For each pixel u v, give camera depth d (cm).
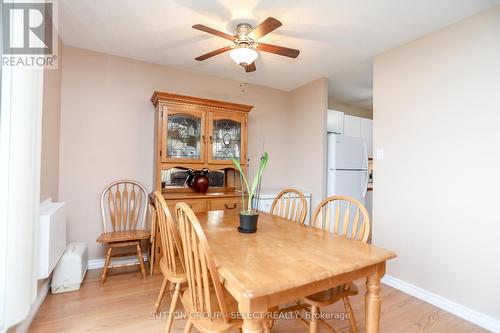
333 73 321
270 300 97
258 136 371
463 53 201
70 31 232
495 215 182
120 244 243
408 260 233
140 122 293
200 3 189
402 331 176
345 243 142
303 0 184
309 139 355
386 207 253
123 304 200
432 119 220
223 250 128
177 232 150
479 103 191
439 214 213
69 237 260
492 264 182
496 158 182
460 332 177
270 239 147
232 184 343
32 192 138
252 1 186
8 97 128
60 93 252
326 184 339
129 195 286
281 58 279
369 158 439
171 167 274
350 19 205
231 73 326
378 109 264
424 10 192
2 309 127
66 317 181
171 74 310
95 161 272
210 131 293
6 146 127
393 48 252
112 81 280
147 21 214
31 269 139
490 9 187
